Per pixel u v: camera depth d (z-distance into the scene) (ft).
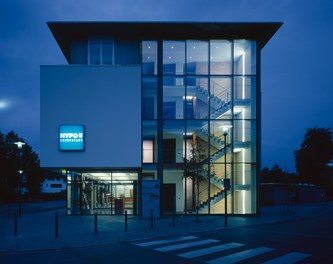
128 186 74.08
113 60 74.33
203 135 73.20
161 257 30.50
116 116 71.41
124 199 73.77
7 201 151.02
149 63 73.97
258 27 71.00
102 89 71.72
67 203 74.18
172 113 73.51
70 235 43.96
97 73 71.92
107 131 71.10
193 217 67.97
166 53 74.38
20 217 70.54
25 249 34.99
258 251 32.96
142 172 73.61
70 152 70.28
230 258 29.81
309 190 151.33
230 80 74.33
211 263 28.02
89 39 74.54
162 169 71.82
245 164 72.59
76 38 74.64
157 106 72.90
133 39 74.84
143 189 67.41
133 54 74.59
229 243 37.76
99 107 71.41
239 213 71.41
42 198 190.39
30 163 181.68
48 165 69.67
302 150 200.13
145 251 33.45
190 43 74.54
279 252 32.48
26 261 29.86
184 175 65.77
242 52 74.28
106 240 40.01
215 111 73.67
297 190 142.20
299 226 55.31
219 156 72.95
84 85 71.61
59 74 71.41
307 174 194.90
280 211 91.25
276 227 53.72
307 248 34.65
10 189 155.84
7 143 161.79
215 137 73.20
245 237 42.52
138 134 71.31
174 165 72.28
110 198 73.97
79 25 70.23
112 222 58.75
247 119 73.05
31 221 61.57
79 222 59.36
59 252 33.78
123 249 34.73
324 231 48.78
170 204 73.31
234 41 74.33
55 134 70.33
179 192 73.56
